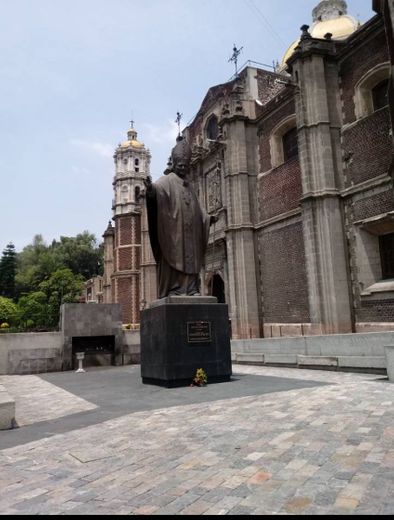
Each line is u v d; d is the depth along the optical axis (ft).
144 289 165.89
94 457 16.98
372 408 22.26
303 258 86.38
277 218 93.71
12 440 20.80
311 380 35.78
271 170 98.22
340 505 11.52
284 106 95.96
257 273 99.76
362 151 74.18
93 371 60.34
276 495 12.43
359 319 72.18
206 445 17.67
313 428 19.08
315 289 75.31
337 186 76.95
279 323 92.17
